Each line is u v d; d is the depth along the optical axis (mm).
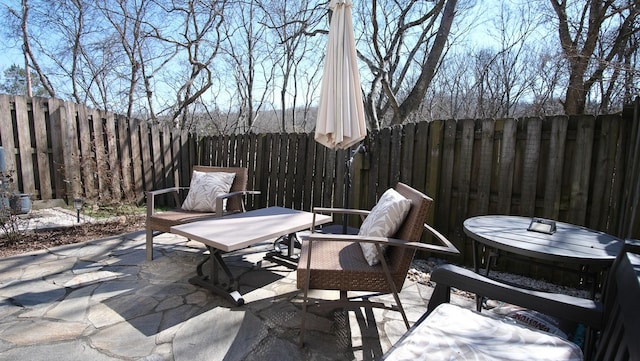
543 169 2850
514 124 2889
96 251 3242
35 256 3059
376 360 1706
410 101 5066
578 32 5137
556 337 1152
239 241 2090
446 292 1391
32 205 4406
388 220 1962
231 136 5441
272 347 1792
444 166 3262
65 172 4680
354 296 2391
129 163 5230
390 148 3631
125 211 4781
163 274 2723
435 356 1023
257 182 5039
